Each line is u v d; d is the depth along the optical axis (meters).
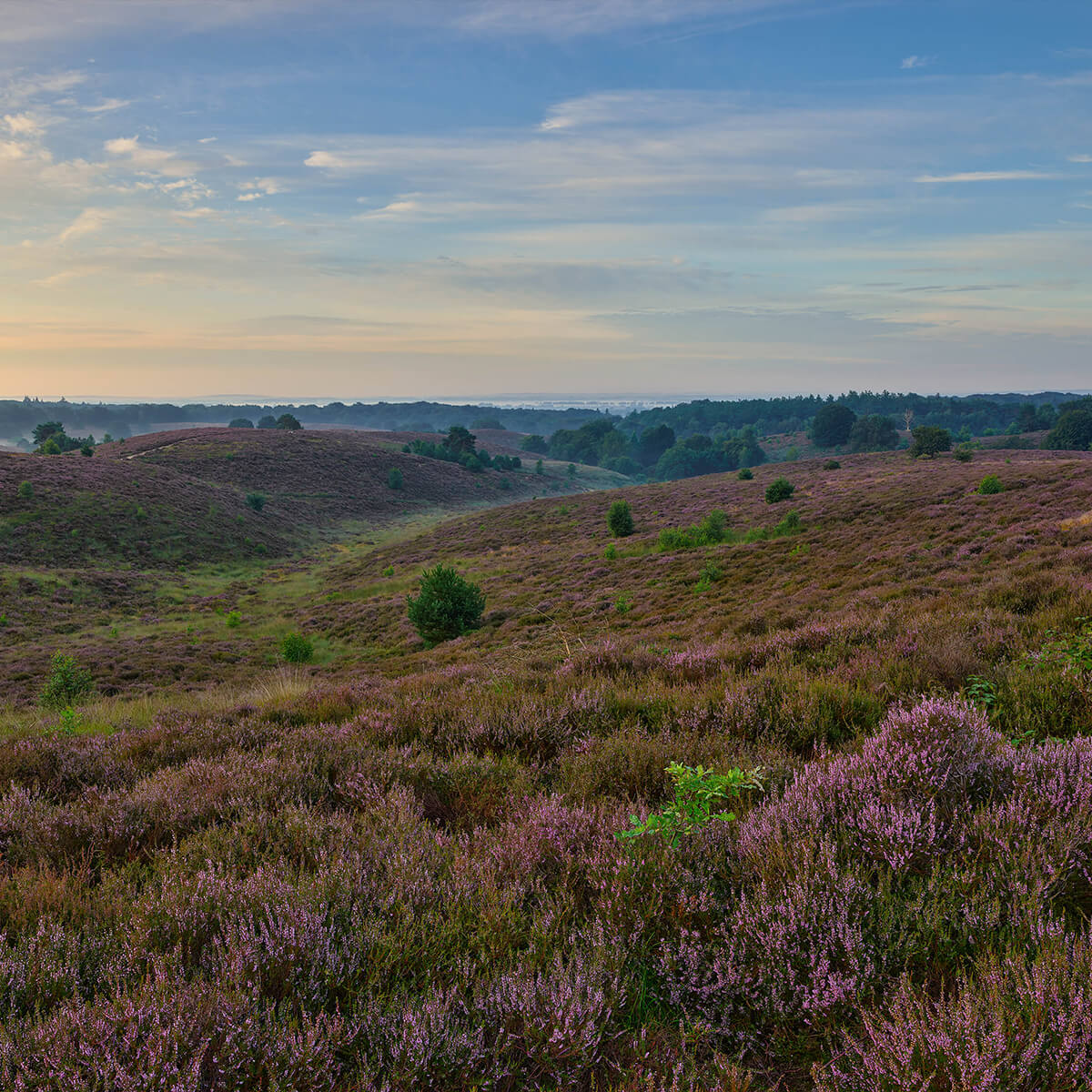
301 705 8.21
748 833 3.07
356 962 2.43
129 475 81.12
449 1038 2.04
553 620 28.27
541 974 2.34
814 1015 2.08
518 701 6.35
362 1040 2.13
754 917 2.46
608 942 2.51
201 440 127.31
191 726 7.14
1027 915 2.25
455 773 4.62
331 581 59.44
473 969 2.43
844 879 2.51
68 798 4.95
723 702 5.71
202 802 4.32
